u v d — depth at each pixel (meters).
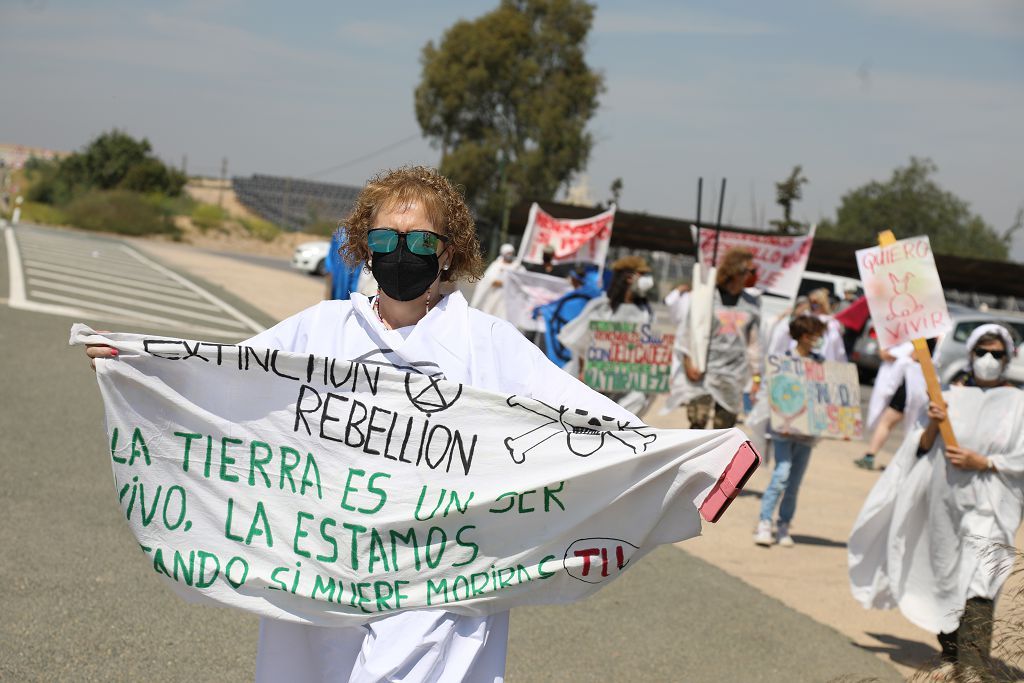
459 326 3.16
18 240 34.72
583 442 3.14
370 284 9.11
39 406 9.60
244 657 4.77
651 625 5.88
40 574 5.42
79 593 5.24
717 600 6.48
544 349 13.78
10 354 12.20
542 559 3.14
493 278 14.69
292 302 24.97
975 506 5.46
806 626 6.18
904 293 5.82
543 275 13.83
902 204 55.62
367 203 3.15
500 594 3.12
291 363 3.08
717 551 7.84
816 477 11.27
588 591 3.18
